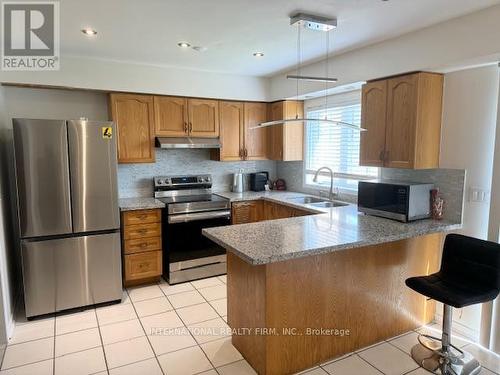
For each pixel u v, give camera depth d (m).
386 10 2.27
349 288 2.49
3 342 2.63
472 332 2.70
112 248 3.27
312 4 2.18
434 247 2.90
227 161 4.54
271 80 4.49
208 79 4.08
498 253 2.20
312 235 2.39
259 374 2.28
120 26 2.55
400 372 2.32
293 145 4.49
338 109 3.98
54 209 2.99
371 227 2.62
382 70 2.94
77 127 3.00
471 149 2.63
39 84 3.30
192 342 2.67
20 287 3.56
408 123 2.74
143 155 3.87
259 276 2.21
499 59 2.31
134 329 2.86
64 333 2.80
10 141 3.45
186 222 3.82
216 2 2.14
